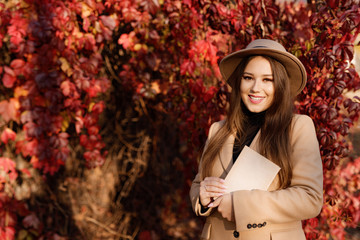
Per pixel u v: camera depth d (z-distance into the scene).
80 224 3.52
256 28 2.86
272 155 1.61
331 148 2.62
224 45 3.03
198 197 1.73
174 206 3.95
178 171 3.93
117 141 3.66
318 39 2.69
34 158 2.80
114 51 3.40
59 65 2.76
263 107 1.69
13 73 2.64
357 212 3.05
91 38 2.81
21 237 2.91
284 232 1.57
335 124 2.56
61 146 2.82
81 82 2.79
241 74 1.77
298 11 2.79
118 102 3.55
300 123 1.66
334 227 3.01
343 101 2.65
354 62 2.70
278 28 2.87
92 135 3.02
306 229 2.92
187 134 3.37
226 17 2.89
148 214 3.74
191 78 3.09
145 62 3.02
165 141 3.77
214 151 1.80
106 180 3.68
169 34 3.06
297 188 1.54
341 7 2.53
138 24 2.89
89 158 3.04
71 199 3.51
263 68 1.66
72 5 2.72
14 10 2.64
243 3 2.86
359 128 3.57
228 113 1.83
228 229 1.65
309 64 2.66
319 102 2.60
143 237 3.70
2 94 2.80
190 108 3.18
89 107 2.97
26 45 2.63
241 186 1.60
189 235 3.89
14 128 3.01
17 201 2.86
